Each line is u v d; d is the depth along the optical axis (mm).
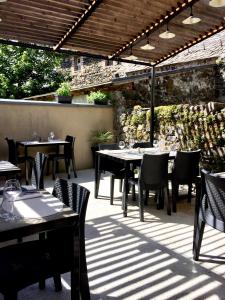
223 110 5258
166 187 4223
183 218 4074
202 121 5555
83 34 5203
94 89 8602
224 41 7621
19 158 6062
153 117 6383
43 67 15688
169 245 3193
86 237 3391
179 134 6000
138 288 2396
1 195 2332
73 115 7594
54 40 5301
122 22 4922
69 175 6680
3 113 6609
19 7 4145
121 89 7902
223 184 2416
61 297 2268
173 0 4398
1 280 1671
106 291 2355
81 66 12609
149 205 4695
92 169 7793
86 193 1970
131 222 3896
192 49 8164
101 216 4125
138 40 5547
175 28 5242
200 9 4684
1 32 4855
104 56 6070
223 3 3496
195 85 7355
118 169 5074
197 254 2838
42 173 3352
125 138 7676
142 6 4484
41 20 4559
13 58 15539
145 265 2762
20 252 1973
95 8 4305
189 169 4512
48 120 7223
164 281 2494
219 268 2701
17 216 1817
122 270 2674
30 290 2352
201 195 2795
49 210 1932
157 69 7949
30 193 2320
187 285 2434
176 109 6062
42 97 10570
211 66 7156
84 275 2023
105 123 8102
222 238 3342
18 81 15531
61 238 2023
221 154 5258
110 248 3117
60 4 4191
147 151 5047
